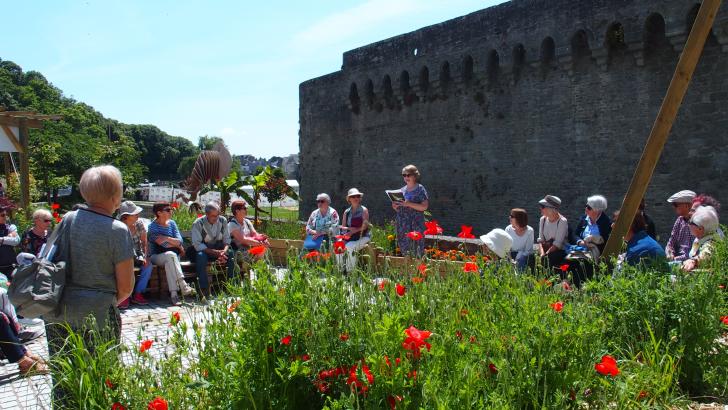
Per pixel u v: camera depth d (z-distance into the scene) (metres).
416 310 3.42
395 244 10.37
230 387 2.89
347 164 30.19
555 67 20.48
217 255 8.55
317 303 3.25
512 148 22.02
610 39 18.64
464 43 23.33
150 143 108.81
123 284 3.56
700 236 6.38
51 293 3.28
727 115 16.05
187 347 3.35
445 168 24.77
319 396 3.06
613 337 4.11
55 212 11.50
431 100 25.34
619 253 5.68
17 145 13.47
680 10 16.53
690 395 3.94
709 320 4.05
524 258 7.35
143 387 3.06
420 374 2.68
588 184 19.58
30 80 73.44
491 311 3.63
